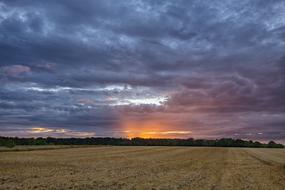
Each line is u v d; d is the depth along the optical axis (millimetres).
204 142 167500
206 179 28000
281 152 91750
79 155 62594
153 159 55562
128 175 30469
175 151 87375
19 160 46938
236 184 24938
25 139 123812
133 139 164625
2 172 31000
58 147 97875
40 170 33719
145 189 22109
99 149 91812
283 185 24750
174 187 23062
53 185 23422
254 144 163875
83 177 28391
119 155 65125
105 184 24266
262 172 35000
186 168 39031
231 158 60594
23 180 25781
